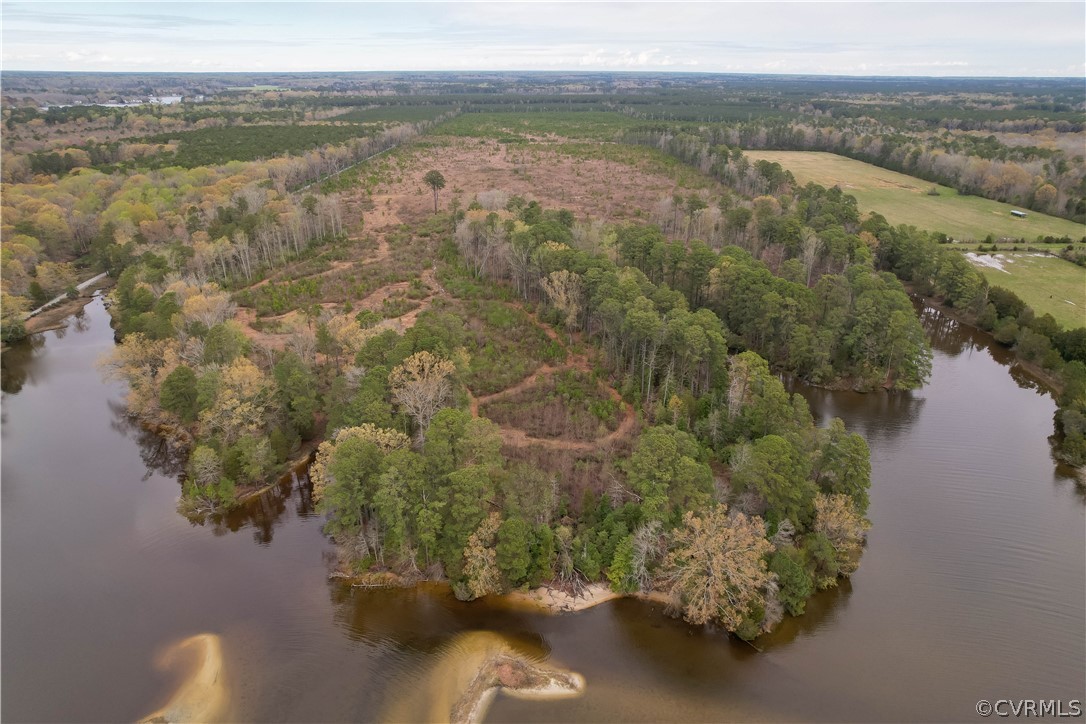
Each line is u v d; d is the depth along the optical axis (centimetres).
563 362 11375
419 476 6756
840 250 14138
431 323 10469
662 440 7181
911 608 6806
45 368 12288
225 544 7744
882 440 10056
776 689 5900
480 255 15650
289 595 6944
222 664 6091
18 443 9869
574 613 6712
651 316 9856
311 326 11719
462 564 6800
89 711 5603
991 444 9962
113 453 9656
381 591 6981
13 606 6712
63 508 8375
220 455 8450
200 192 19862
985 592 7012
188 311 11144
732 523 6588
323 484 7294
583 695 5841
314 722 5547
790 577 6531
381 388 8306
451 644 6350
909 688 5919
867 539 7800
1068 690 5903
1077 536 7906
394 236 18138
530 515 7138
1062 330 12812
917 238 16000
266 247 15888
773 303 11488
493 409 9812
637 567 6794
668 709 5706
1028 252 17588
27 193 19762
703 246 13650
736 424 8881
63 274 15688
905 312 11538
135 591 6969
